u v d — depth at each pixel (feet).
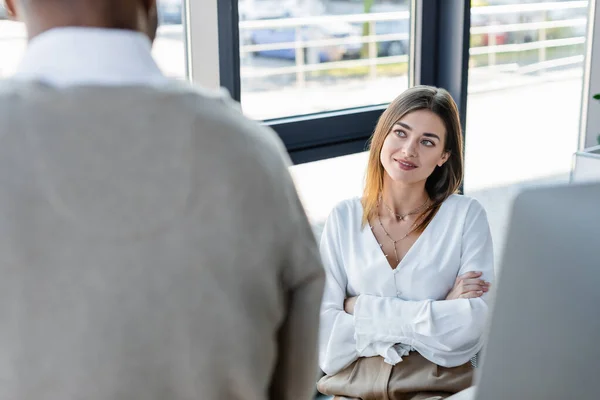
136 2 2.68
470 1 9.66
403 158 6.61
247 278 2.58
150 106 2.48
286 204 2.71
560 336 2.20
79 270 2.38
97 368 2.39
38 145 2.37
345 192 9.36
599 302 2.13
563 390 2.22
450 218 6.82
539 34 10.73
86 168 2.40
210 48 7.89
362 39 9.30
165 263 2.44
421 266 6.70
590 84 11.11
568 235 2.17
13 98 2.41
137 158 2.44
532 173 11.18
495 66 10.35
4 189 2.34
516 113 10.78
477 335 6.40
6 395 2.39
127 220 2.42
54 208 2.37
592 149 7.73
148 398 2.46
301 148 8.80
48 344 2.37
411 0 9.70
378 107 9.52
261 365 2.66
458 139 6.88
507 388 2.31
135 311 2.41
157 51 7.70
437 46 9.93
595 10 10.84
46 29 2.60
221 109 2.63
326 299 6.77
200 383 2.51
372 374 6.43
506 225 2.27
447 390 6.28
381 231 6.92
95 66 2.53
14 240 2.34
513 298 2.27
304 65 8.81
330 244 6.98
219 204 2.52
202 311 2.48
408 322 6.41
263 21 8.33
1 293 2.35
